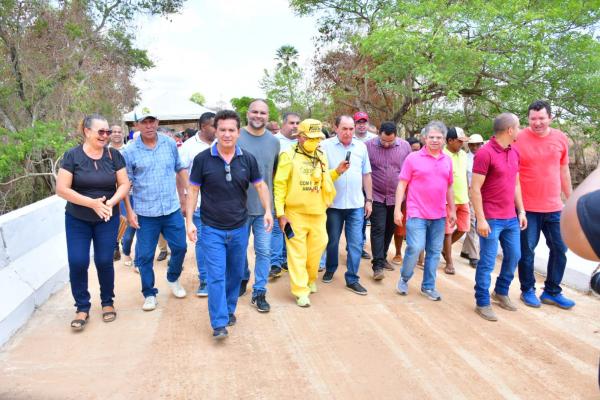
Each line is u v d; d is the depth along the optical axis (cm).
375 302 493
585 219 155
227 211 389
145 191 445
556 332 421
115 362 352
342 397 311
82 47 1590
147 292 460
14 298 413
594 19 1246
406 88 1385
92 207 387
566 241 166
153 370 341
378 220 569
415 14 1279
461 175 599
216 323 383
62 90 1436
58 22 1458
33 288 451
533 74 1327
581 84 1246
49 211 534
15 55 1351
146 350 372
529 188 468
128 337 396
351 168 514
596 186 161
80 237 405
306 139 455
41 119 1431
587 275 522
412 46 1246
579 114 1312
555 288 486
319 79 1967
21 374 331
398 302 494
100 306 468
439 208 485
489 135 1465
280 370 346
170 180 458
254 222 464
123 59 1873
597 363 363
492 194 443
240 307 472
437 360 364
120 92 1827
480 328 428
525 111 1332
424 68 1210
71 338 392
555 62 1297
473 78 1288
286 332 413
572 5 1219
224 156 388
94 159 396
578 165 1531
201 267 497
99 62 1628
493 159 431
